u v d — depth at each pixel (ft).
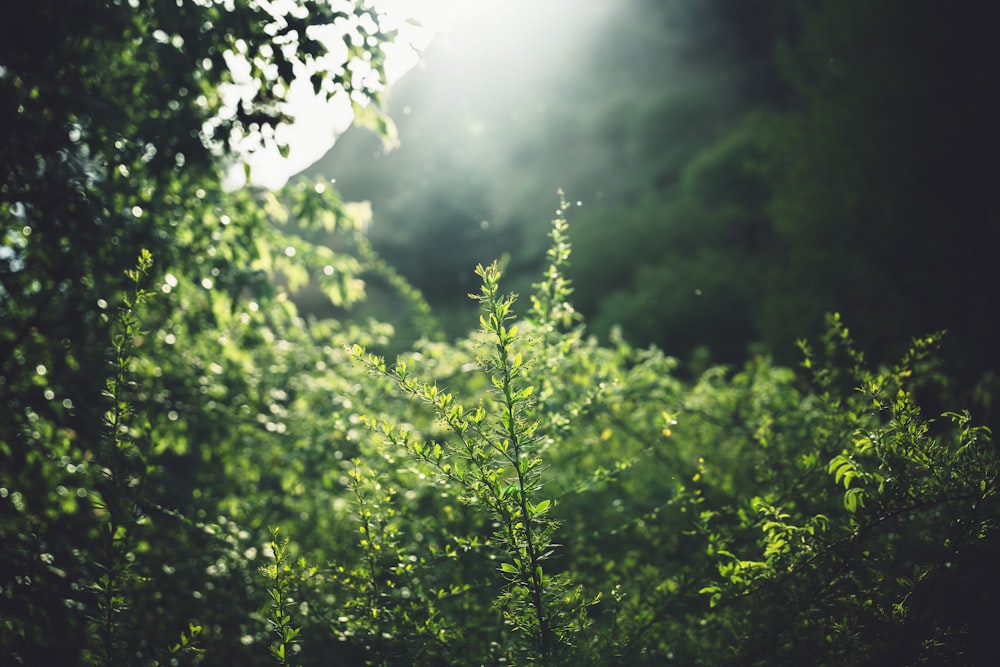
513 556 8.00
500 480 8.03
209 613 11.79
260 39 10.14
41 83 11.11
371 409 13.91
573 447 14.08
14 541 11.46
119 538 8.99
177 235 13.42
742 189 56.08
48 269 12.24
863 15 28.43
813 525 8.40
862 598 8.44
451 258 81.71
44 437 12.43
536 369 10.94
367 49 10.50
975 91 26.50
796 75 33.53
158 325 14.43
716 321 57.47
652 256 68.49
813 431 11.35
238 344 15.72
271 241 15.40
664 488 13.67
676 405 15.16
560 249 11.43
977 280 27.22
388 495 9.95
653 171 80.59
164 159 12.21
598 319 61.72
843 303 30.32
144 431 9.80
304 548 13.73
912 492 8.14
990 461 7.93
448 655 9.01
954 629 8.41
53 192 11.67
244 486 15.29
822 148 30.96
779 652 8.98
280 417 15.61
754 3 86.63
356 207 15.89
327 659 11.64
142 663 10.15
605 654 8.87
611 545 12.73
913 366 13.20
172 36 11.31
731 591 8.82
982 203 27.40
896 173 28.63
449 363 15.33
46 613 10.39
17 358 13.05
